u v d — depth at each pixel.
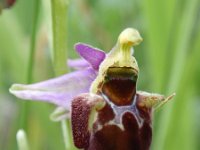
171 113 0.12
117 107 0.09
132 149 0.09
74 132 0.09
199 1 0.12
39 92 0.09
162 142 0.12
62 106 0.09
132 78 0.09
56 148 0.12
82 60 0.10
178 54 0.12
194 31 0.12
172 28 0.12
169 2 0.12
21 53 0.12
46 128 0.12
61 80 0.09
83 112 0.09
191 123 0.12
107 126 0.09
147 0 0.12
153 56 0.12
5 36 0.12
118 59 0.09
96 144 0.09
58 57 0.10
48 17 0.10
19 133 0.10
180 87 0.12
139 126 0.09
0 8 0.10
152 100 0.09
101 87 0.09
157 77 0.12
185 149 0.12
